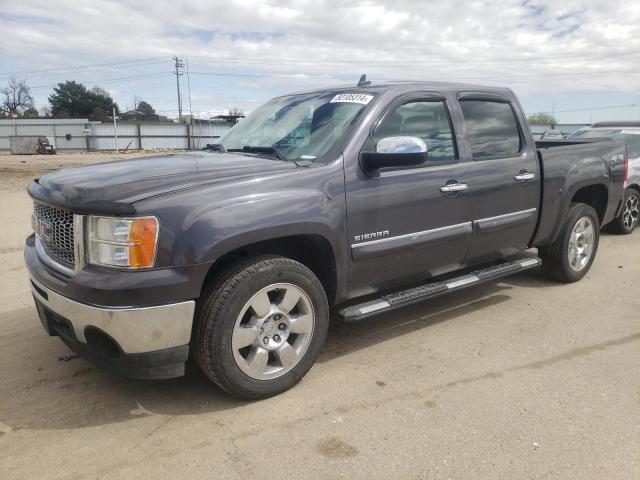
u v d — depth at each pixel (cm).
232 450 284
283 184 330
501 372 372
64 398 338
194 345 314
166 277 287
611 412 320
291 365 342
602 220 607
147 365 297
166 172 334
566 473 266
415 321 468
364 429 303
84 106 9812
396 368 378
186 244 290
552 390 347
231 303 308
